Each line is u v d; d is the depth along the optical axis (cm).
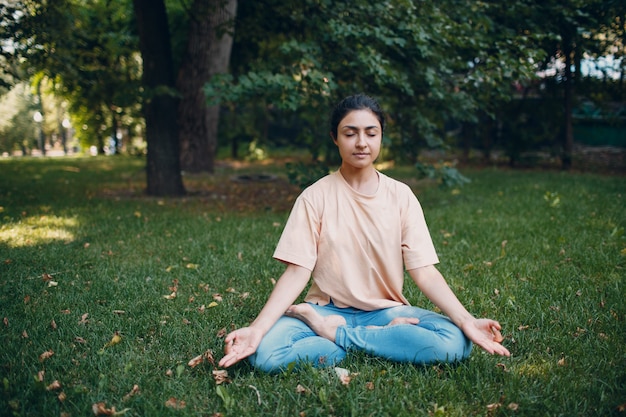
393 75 528
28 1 715
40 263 407
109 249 454
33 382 215
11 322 289
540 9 688
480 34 604
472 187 867
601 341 257
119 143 1905
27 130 3450
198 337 272
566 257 410
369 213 231
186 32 1226
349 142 225
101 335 275
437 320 227
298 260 229
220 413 197
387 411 199
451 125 1723
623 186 821
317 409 196
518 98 1200
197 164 1169
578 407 200
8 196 766
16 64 771
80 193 824
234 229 541
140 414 199
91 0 1121
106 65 918
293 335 228
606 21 788
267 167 1384
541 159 1258
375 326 236
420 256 231
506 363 237
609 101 1209
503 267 386
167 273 387
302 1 588
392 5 539
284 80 532
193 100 1125
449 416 195
